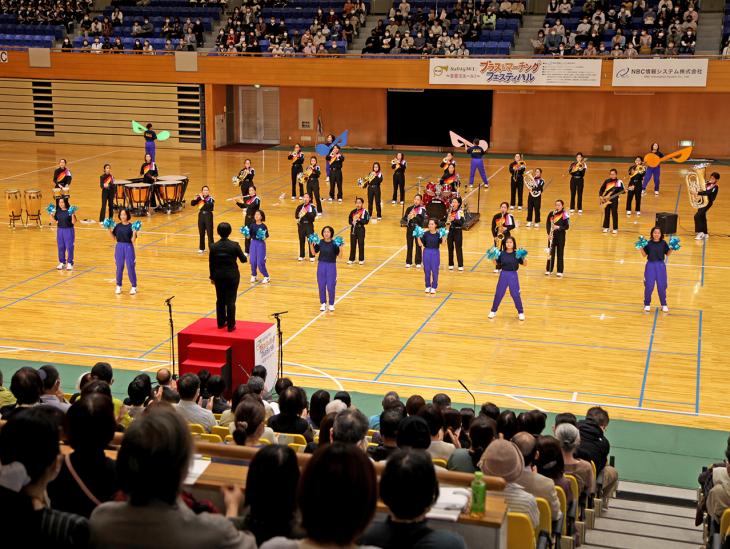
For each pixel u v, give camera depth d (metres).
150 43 39.56
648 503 9.84
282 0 41.25
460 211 20.03
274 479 3.27
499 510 4.14
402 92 39.16
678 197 29.23
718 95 36.50
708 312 17.27
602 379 13.91
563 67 34.56
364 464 2.81
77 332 15.85
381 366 14.40
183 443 3.03
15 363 14.27
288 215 26.19
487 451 5.46
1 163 35.25
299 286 18.94
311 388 13.45
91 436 3.65
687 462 11.20
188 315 16.84
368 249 22.27
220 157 37.78
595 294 18.48
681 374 14.12
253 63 37.66
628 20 36.78
